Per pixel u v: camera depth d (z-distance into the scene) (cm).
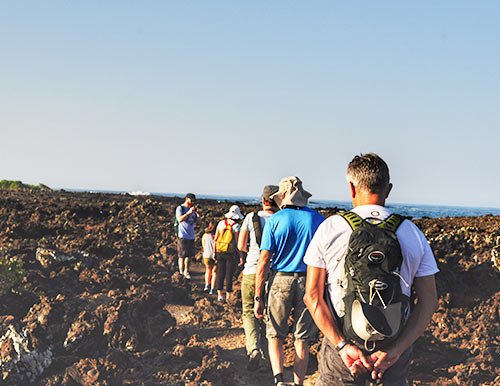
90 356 766
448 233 1345
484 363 793
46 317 782
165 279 1193
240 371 791
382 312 357
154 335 830
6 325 763
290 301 694
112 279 1088
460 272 993
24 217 1862
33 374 712
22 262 964
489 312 919
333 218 392
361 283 359
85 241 1377
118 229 1712
